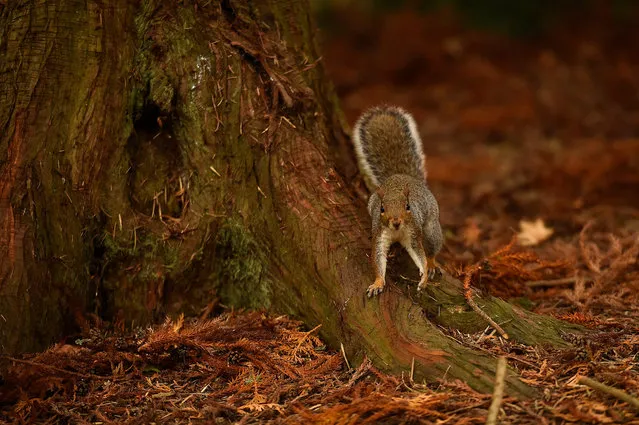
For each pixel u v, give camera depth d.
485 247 13.33
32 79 9.75
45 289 9.62
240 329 9.58
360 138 11.50
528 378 8.37
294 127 10.56
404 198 9.32
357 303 9.35
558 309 10.84
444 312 9.42
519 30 34.31
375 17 35.44
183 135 10.28
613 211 15.54
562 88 28.67
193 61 10.17
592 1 35.41
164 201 10.40
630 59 31.66
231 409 8.36
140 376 9.16
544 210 16.11
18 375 8.73
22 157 9.62
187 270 10.29
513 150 22.23
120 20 10.11
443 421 7.62
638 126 23.81
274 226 10.17
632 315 10.47
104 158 10.06
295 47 11.34
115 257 10.17
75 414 8.38
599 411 7.65
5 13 9.83
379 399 7.91
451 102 28.02
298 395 8.63
